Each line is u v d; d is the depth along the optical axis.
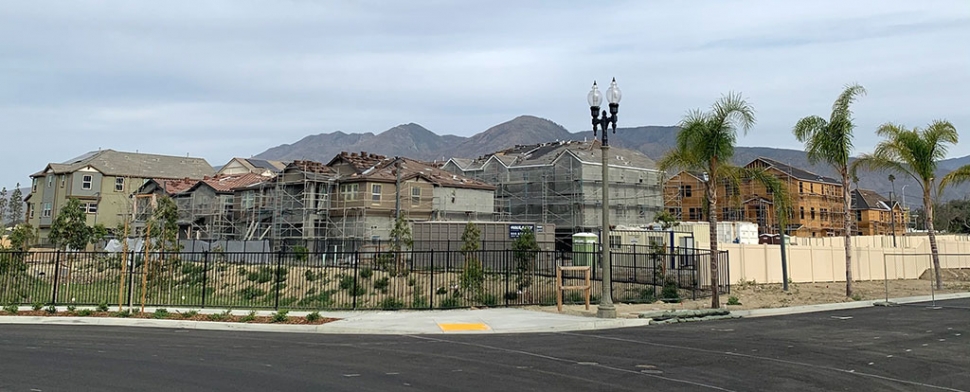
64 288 26.30
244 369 10.27
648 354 12.07
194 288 26.56
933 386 9.40
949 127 29.72
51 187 70.12
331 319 17.50
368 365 10.75
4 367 10.28
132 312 18.59
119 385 8.95
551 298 23.48
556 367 10.66
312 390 8.71
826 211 75.00
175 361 11.02
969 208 88.56
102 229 50.47
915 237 56.41
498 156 66.19
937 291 29.77
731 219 67.62
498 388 8.99
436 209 52.41
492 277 26.67
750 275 31.92
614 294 25.20
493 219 57.12
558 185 60.12
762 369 10.59
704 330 15.91
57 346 12.72
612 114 18.39
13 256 25.34
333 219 51.03
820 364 11.09
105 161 71.25
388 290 25.97
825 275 35.03
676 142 21.89
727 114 20.83
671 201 66.06
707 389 9.03
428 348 12.82
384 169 52.41
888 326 16.78
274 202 52.41
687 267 29.02
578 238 37.81
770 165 70.94
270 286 27.67
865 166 30.39
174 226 31.84
